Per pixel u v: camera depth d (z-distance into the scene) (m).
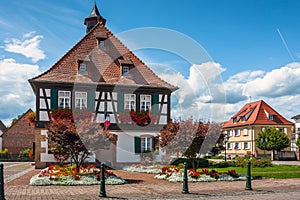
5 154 46.78
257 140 51.81
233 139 64.56
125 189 14.55
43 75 27.33
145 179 18.23
